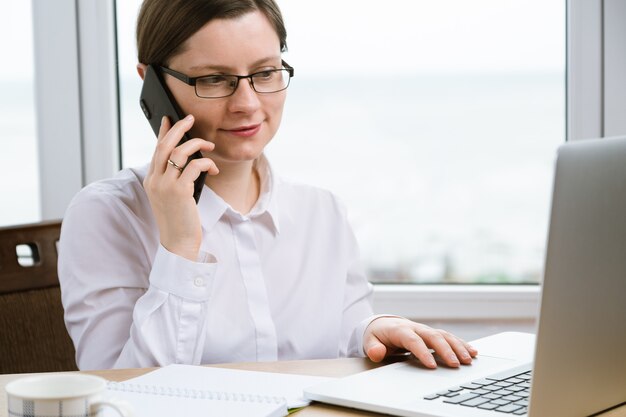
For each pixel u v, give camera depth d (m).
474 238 2.59
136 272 1.71
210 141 1.65
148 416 1.13
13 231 1.86
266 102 1.65
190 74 1.62
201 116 1.63
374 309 2.55
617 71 2.47
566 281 1.03
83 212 1.72
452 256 2.59
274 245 1.84
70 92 2.47
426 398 1.19
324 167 2.56
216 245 1.75
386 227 2.59
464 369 1.37
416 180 2.57
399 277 2.60
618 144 1.08
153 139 2.54
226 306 1.73
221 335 1.70
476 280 2.60
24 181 2.52
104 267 1.68
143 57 1.71
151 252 1.74
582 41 2.47
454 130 2.55
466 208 2.58
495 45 2.53
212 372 1.37
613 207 1.08
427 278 2.60
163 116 1.67
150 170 1.59
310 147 2.55
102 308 1.65
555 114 2.54
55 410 0.93
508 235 2.58
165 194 1.56
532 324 2.53
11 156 2.51
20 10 2.47
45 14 2.44
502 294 2.53
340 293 1.88
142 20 1.70
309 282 1.86
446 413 1.12
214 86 1.62
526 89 2.54
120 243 1.71
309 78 2.53
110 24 2.47
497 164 2.56
